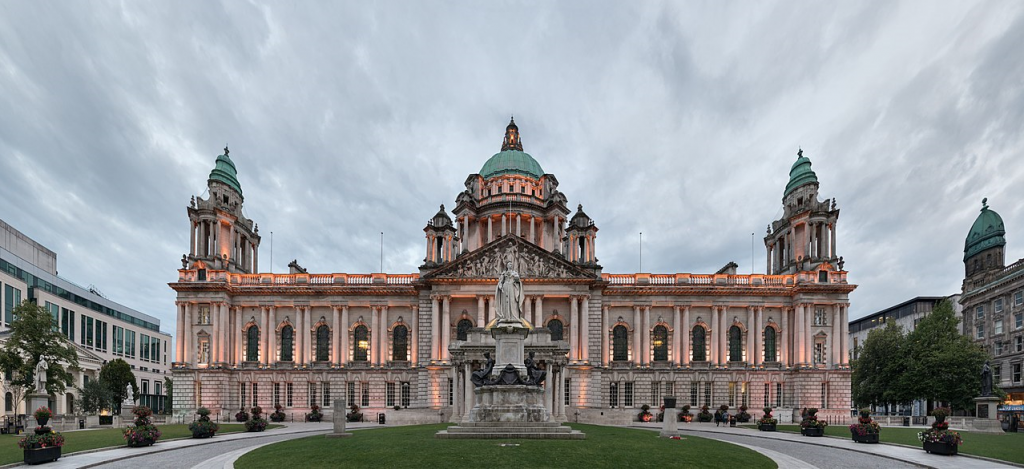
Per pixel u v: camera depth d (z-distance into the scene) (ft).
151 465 107.86
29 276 327.06
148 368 465.06
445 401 285.23
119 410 330.54
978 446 144.36
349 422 265.34
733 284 311.47
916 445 148.77
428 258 320.29
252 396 300.81
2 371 227.40
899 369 293.64
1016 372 315.17
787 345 306.14
